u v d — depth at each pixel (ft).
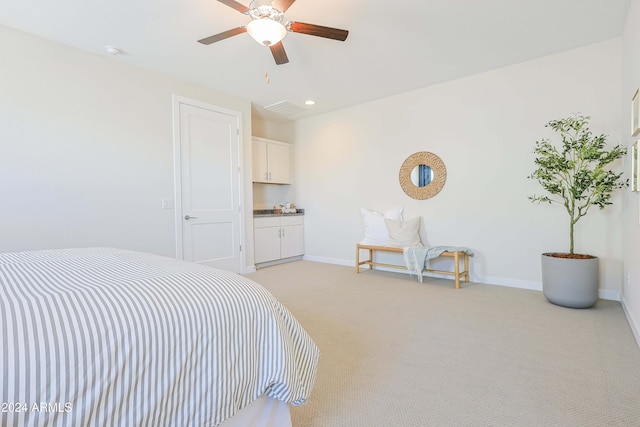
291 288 11.69
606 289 9.91
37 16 7.89
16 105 8.49
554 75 10.50
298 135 17.89
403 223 13.64
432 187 13.26
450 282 12.48
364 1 7.44
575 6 7.77
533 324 8.04
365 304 9.81
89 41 9.13
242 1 7.45
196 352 2.85
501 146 11.62
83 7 7.54
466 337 7.33
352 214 15.90
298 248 17.52
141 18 8.02
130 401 2.43
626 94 8.69
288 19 8.11
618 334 7.35
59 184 9.20
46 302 2.60
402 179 14.12
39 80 8.84
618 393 5.07
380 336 7.43
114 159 10.29
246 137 14.52
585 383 5.37
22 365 2.04
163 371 2.63
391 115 14.33
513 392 5.15
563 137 9.70
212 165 13.12
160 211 11.48
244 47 9.56
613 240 9.77
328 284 12.28
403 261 14.39
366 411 4.71
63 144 9.27
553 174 10.32
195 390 2.81
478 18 8.21
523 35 9.17
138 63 10.60
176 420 2.68
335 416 4.59
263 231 15.57
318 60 10.53
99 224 9.98
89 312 2.53
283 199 18.69
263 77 11.90
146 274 3.67
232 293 3.42
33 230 8.77
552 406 4.77
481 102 11.96
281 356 3.51
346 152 15.96
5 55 8.32
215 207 13.25
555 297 9.36
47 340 2.20
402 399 5.00
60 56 9.20
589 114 9.99
